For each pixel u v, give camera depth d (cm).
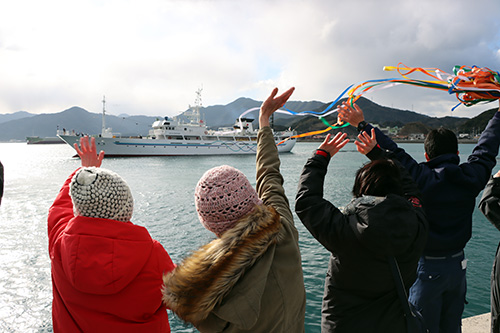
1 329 839
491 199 267
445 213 270
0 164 155
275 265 143
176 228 1800
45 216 2150
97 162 231
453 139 281
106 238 162
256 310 128
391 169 196
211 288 123
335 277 205
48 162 8075
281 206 183
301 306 153
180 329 814
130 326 174
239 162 6488
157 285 178
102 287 161
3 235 1688
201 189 143
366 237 176
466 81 220
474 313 842
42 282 1102
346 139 220
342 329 199
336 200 2722
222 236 134
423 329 198
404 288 190
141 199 2725
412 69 235
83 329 171
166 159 6912
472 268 1124
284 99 228
